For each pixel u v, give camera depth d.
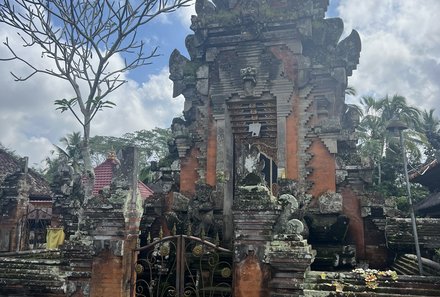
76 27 10.05
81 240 8.04
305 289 7.73
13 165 24.66
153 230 13.97
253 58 13.52
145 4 10.37
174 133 14.35
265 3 13.89
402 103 30.61
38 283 9.08
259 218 7.24
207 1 14.48
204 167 13.66
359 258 12.03
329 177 12.37
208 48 14.03
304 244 7.04
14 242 17.20
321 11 13.73
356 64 13.17
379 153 27.88
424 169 17.77
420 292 7.51
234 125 14.06
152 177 30.41
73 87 10.42
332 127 12.50
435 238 11.68
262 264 7.05
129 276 7.76
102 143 43.78
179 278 7.16
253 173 7.66
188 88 14.54
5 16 9.71
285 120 12.98
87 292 7.64
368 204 12.30
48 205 23.97
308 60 12.98
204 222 12.68
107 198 7.89
